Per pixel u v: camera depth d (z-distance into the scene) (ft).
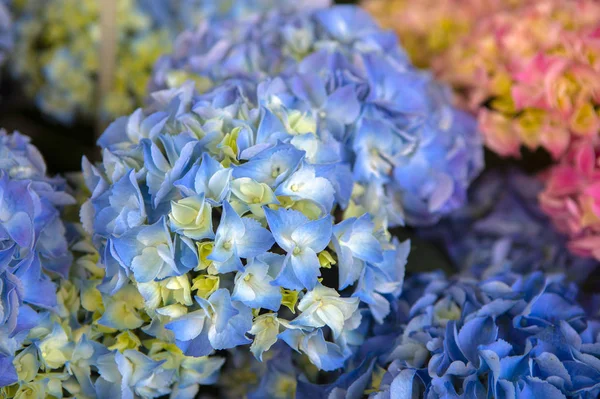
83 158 2.33
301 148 2.26
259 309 2.21
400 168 2.49
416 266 2.64
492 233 2.84
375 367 2.35
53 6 3.08
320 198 2.19
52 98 3.11
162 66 2.67
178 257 2.15
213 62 2.59
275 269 2.15
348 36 2.64
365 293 2.26
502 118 2.75
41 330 2.28
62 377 2.29
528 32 2.73
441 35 3.04
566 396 2.22
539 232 2.81
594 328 2.35
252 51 2.58
